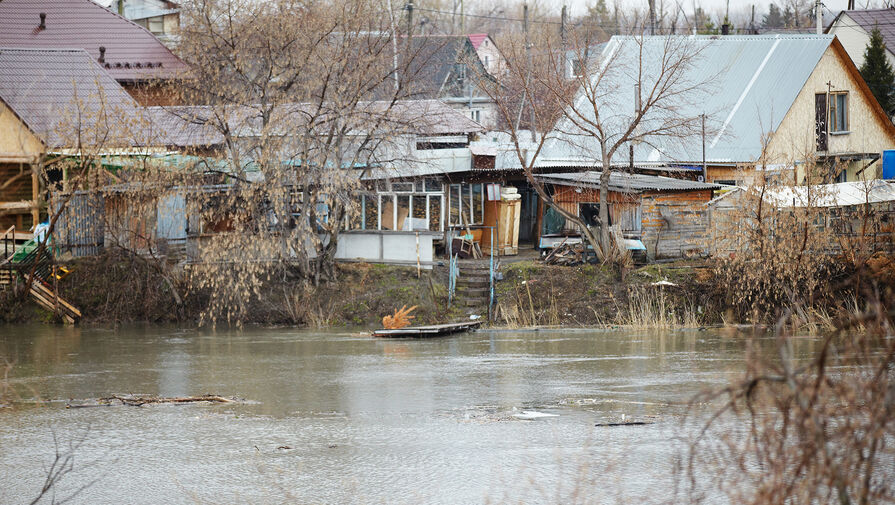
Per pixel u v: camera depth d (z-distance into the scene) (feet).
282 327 373.40
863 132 550.36
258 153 367.66
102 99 366.43
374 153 390.42
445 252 426.92
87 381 255.09
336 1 396.37
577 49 412.98
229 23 375.45
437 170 430.20
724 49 551.18
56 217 352.69
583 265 398.21
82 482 161.79
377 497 152.15
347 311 379.96
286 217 381.81
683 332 348.38
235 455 177.78
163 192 361.92
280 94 373.81
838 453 95.71
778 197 354.54
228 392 239.71
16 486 159.63
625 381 247.70
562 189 426.10
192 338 343.26
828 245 352.69
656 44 542.98
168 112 392.68
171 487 158.61
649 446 175.32
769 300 356.79
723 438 123.65
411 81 404.57
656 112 494.18
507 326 369.09
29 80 445.78
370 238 404.57
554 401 223.30
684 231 411.34
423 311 377.50
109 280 387.96
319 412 214.90
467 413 211.82
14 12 596.29
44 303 381.60
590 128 502.79
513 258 435.53
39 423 204.13
